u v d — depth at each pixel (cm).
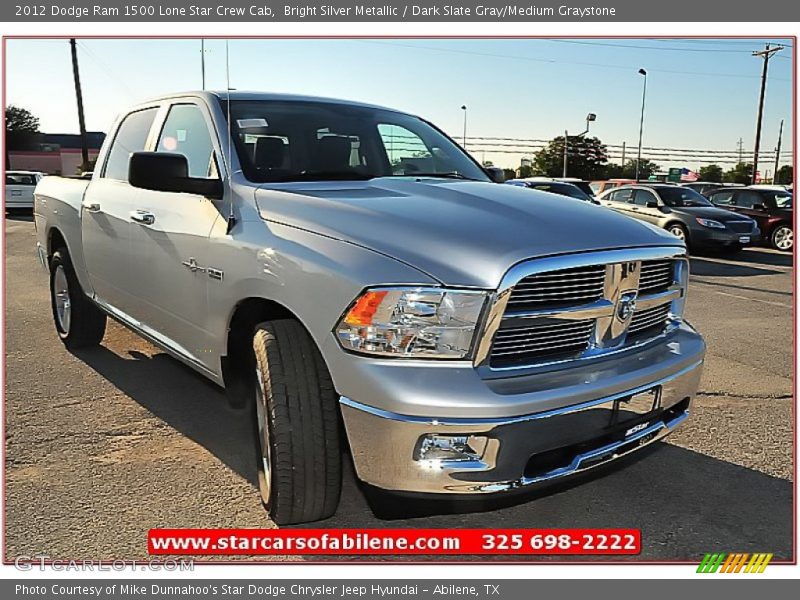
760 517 327
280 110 403
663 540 308
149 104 470
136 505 326
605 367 282
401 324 253
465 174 428
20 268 1076
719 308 868
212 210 355
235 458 378
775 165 5206
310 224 297
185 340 383
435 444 251
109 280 478
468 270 256
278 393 281
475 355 254
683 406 329
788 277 1209
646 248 299
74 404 455
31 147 6419
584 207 325
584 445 276
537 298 268
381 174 393
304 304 277
